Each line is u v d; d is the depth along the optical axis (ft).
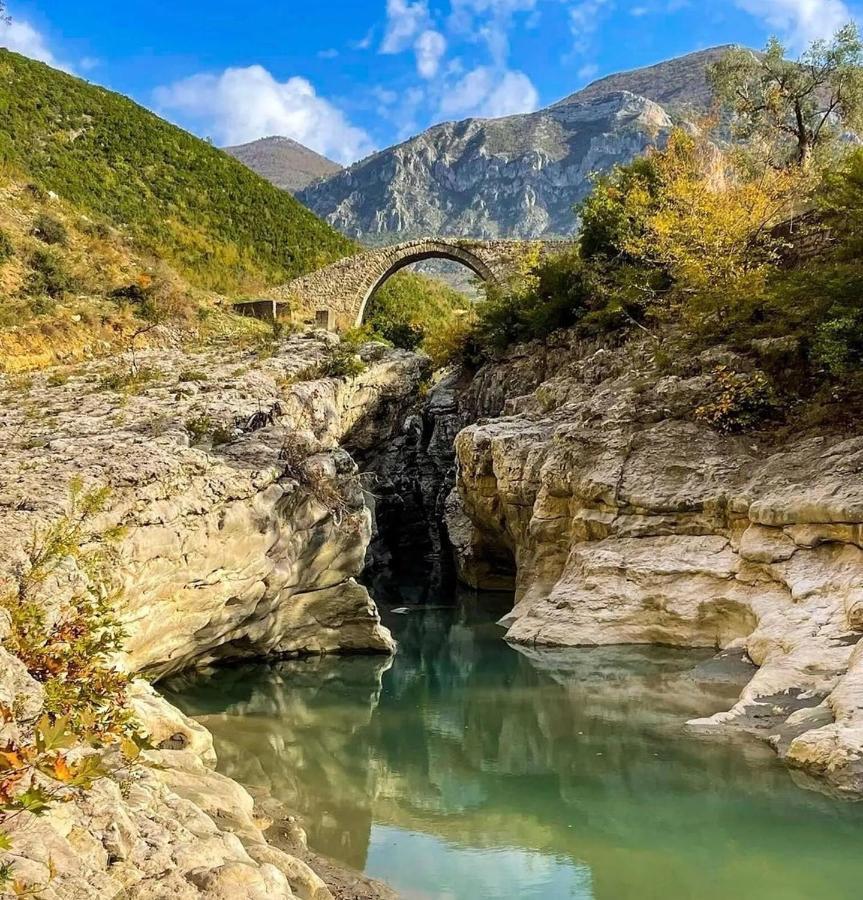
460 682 49.01
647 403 62.54
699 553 53.11
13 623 22.82
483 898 24.49
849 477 46.42
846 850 26.43
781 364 60.34
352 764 36.40
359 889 24.39
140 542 39.50
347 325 147.54
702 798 30.58
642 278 83.87
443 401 115.14
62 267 128.16
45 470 41.70
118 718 19.02
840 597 42.14
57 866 15.62
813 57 118.01
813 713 34.42
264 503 48.11
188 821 21.72
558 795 32.14
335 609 55.77
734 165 102.68
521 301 107.24
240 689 48.47
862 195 62.59
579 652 52.90
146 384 72.74
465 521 95.40
